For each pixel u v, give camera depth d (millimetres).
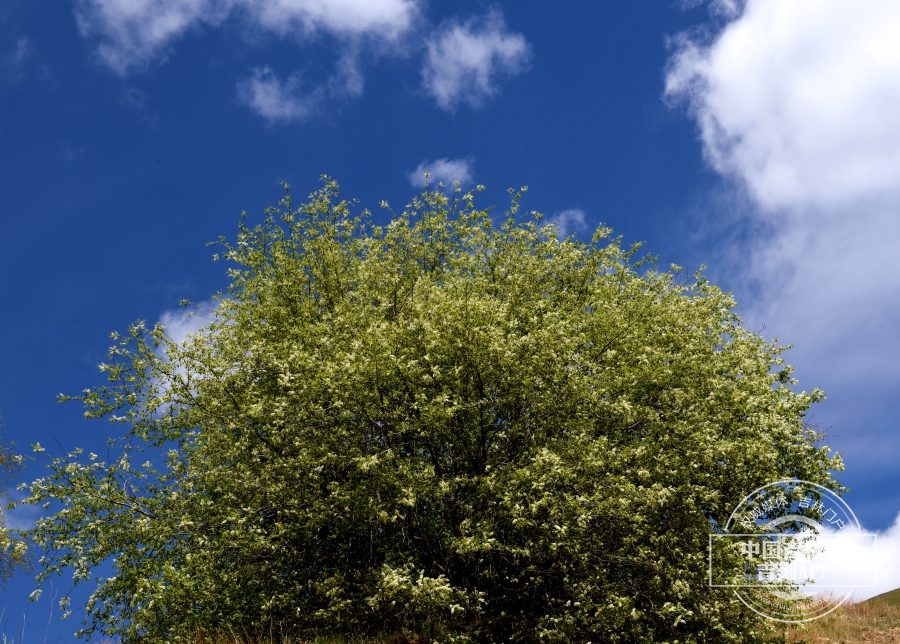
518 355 13500
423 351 13336
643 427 14633
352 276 18938
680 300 18406
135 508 14156
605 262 19172
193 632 12727
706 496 12641
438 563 13445
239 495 13977
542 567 13172
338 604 12359
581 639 12469
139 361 15297
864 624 16141
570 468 12094
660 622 12227
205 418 14680
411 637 13219
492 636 13148
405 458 13539
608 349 15969
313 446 13000
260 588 13672
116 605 13109
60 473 14055
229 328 16406
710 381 14922
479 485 12859
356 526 13484
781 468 15406
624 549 12328
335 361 13758
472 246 19250
